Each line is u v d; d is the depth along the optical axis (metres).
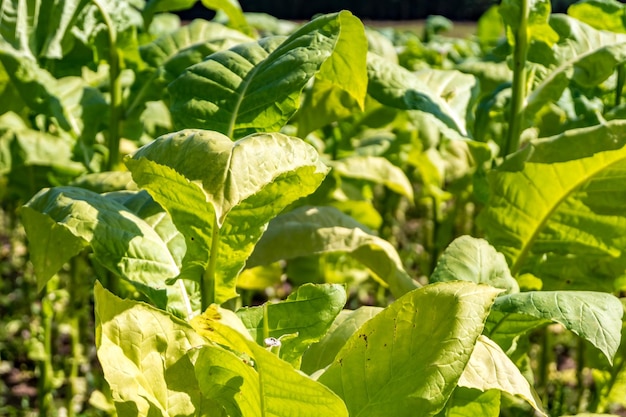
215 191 1.41
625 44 2.56
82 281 3.28
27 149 2.82
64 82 2.90
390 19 14.47
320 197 3.38
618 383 2.53
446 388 1.44
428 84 2.83
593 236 2.30
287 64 2.02
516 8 2.46
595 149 2.10
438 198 3.95
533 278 2.43
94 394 2.56
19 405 3.96
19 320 4.45
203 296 1.71
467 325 1.46
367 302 4.91
